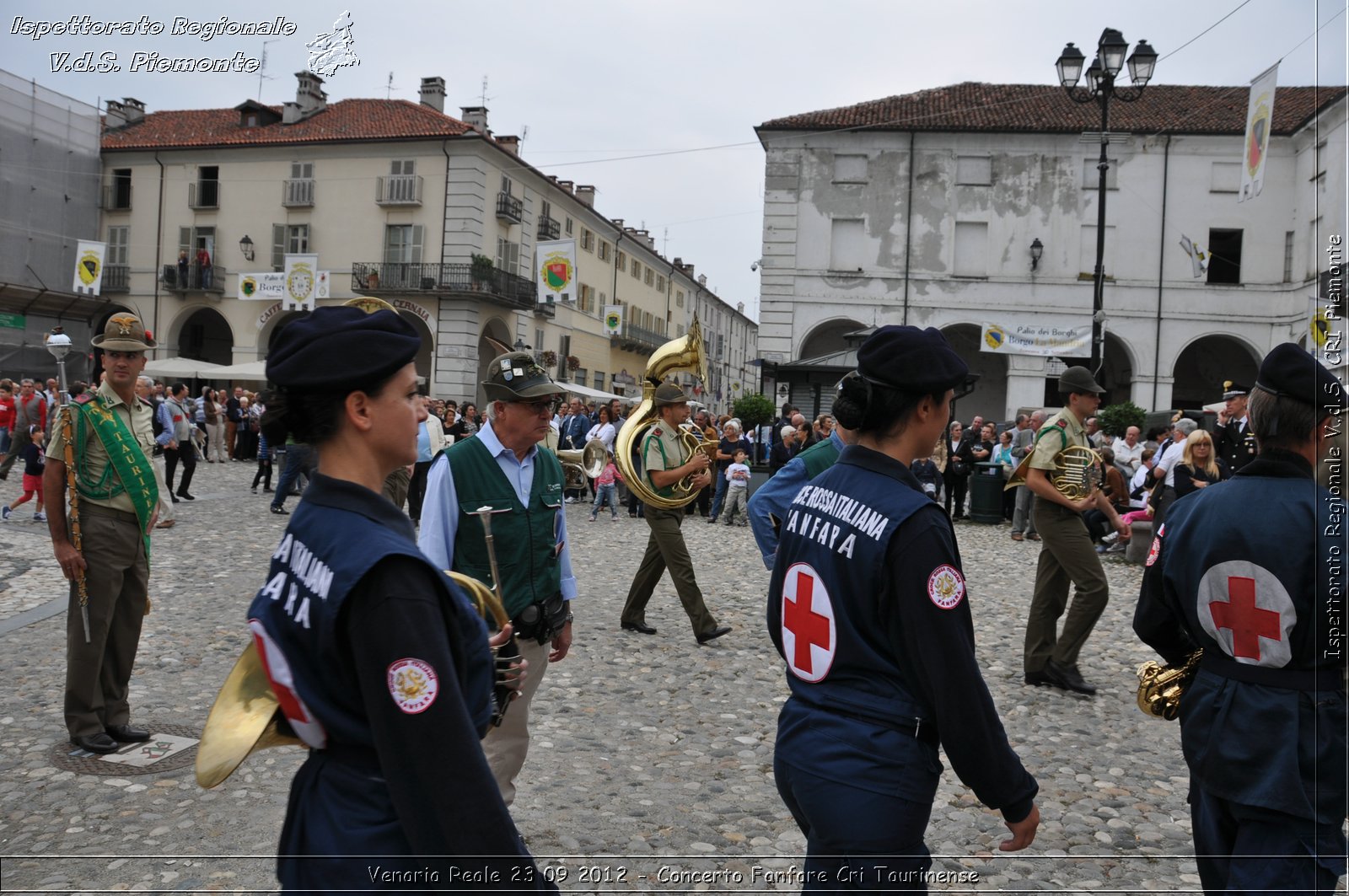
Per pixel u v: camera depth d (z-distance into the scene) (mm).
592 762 4395
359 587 1388
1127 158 27641
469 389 33188
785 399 22141
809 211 28688
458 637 1462
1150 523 11453
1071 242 27859
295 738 1584
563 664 6133
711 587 9336
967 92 31062
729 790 4117
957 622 1875
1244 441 2371
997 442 20609
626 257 50562
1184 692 2402
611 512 15586
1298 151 26547
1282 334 26812
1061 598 5887
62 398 4316
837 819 1911
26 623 6621
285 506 14594
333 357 1491
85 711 4328
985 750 1853
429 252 32906
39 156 30453
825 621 2016
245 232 33906
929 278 28344
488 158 33375
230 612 7090
